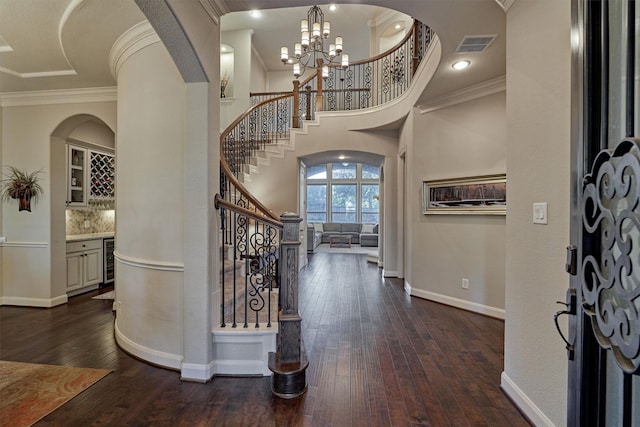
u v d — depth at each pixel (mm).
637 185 1025
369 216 12633
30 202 4211
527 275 1900
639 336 1021
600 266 1279
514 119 2020
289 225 2271
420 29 4297
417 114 4562
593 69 1342
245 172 5777
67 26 2666
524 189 1923
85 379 2361
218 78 2484
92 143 5156
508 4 2066
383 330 3303
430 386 2262
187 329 2361
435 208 4320
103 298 4586
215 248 2459
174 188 2506
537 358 1810
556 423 1648
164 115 2559
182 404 2062
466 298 3990
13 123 4246
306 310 3967
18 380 2354
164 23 1907
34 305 4176
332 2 2355
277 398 2127
